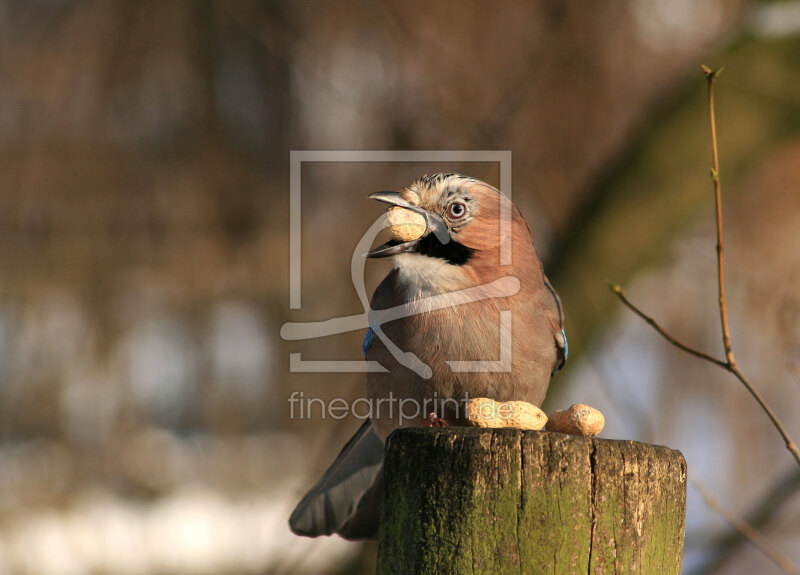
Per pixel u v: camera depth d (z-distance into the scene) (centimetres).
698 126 916
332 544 1048
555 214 1045
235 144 1188
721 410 1091
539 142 1057
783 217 1066
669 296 1099
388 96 1095
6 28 1145
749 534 744
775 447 1088
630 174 921
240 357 1191
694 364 1093
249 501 1192
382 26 1087
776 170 1065
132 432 1188
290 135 1181
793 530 987
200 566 1127
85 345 1166
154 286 1170
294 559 1015
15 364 1156
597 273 911
